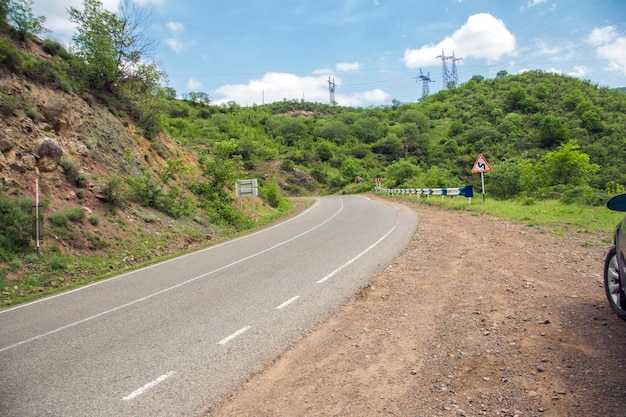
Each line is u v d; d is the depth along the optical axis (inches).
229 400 147.9
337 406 139.0
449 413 128.6
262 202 1147.9
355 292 267.6
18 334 238.2
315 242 492.1
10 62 572.1
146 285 343.9
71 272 413.4
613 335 165.6
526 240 386.0
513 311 204.8
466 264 309.1
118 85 804.0
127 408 145.8
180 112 3885.3
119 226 534.0
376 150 3946.9
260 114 4805.6
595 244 345.4
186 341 205.3
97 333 227.8
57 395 157.6
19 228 413.7
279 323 221.3
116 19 754.8
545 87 4165.8
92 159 607.5
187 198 744.3
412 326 202.2
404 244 420.5
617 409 119.3
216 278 345.1
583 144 2466.8
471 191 805.9
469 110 4687.5
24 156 492.1
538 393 132.8
